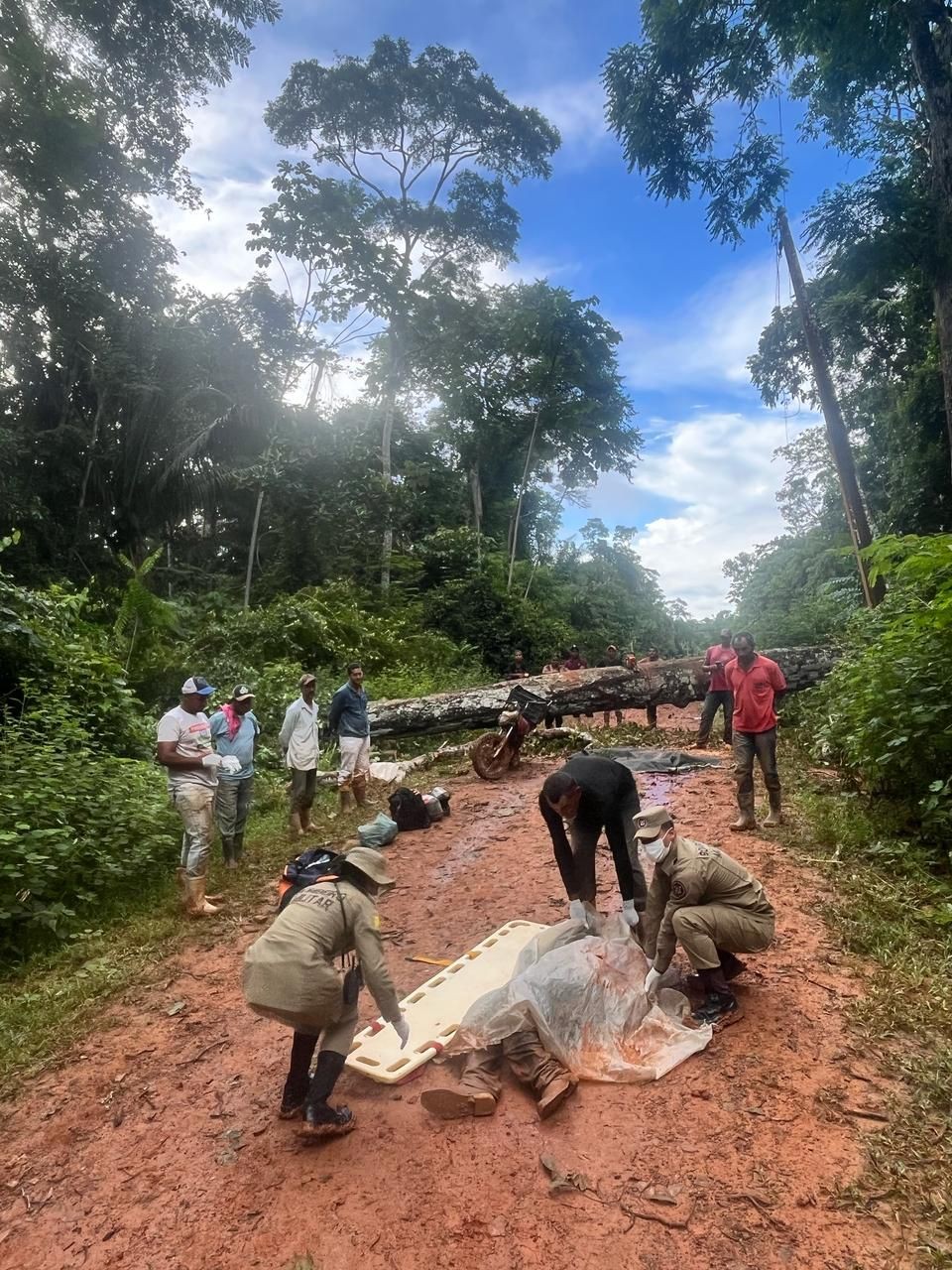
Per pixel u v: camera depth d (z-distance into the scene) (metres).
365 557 22.95
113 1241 2.72
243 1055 3.79
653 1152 2.84
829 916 4.50
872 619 9.55
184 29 18.84
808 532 28.05
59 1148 3.24
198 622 15.49
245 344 24.14
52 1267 2.64
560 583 34.69
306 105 26.88
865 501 22.48
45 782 6.29
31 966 4.96
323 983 2.95
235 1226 2.72
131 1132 3.29
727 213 15.84
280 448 20.91
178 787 5.50
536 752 10.17
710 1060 3.31
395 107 26.59
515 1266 2.43
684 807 6.91
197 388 22.47
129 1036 4.04
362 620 17.59
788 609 24.48
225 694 11.51
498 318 29.33
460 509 31.20
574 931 3.93
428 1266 2.47
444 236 28.20
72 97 16.88
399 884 5.86
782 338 18.52
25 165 17.84
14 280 20.25
